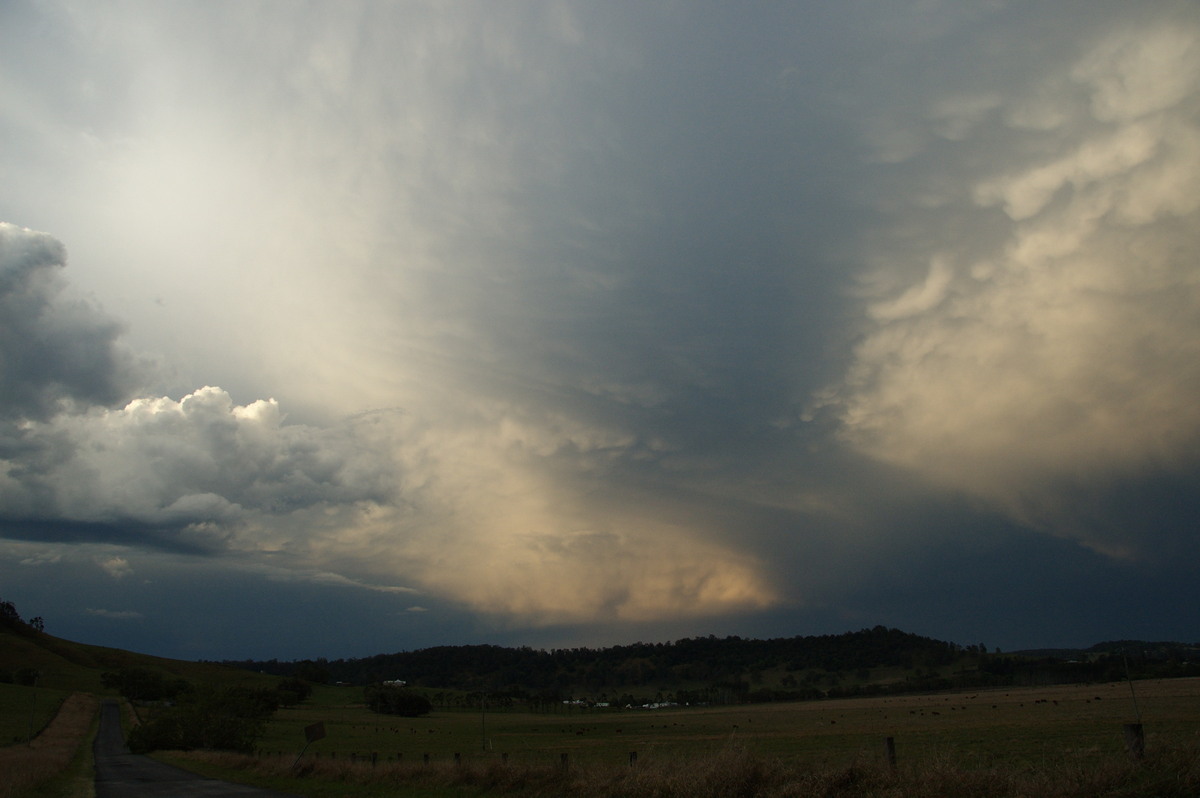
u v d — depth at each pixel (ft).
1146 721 169.68
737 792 47.67
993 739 155.53
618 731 368.68
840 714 419.54
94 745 239.50
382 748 254.88
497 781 64.69
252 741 211.00
